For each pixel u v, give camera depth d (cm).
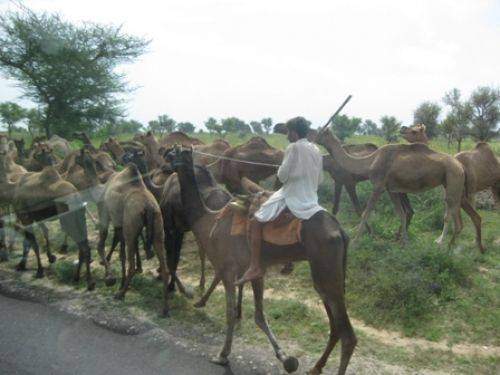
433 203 1157
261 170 957
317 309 621
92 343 492
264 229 464
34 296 616
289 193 455
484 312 598
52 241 750
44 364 427
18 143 725
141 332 543
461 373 470
